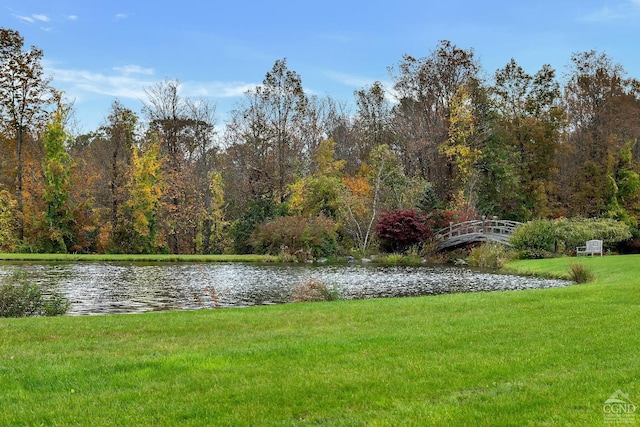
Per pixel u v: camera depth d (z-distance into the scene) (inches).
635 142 1817.2
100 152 2103.8
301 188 1798.7
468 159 1786.4
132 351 326.0
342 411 221.0
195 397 240.1
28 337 378.0
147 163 1727.4
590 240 1236.5
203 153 2118.6
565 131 1943.9
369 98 2289.6
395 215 1552.7
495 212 1813.5
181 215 1836.9
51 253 1643.7
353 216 1728.6
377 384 252.4
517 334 353.7
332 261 1487.5
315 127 2091.5
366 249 1641.2
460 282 941.2
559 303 489.7
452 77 1925.4
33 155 1819.6
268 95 1903.3
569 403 218.4
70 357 311.6
